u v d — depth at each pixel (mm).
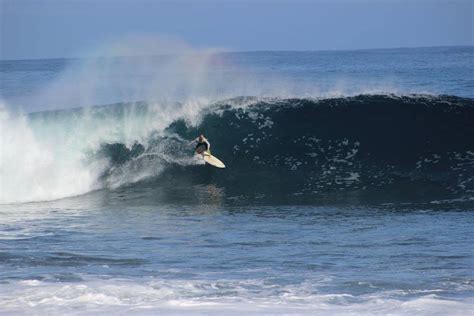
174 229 48812
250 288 33562
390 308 29453
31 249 43219
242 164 67562
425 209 53844
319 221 50531
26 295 32344
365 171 64812
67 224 51469
